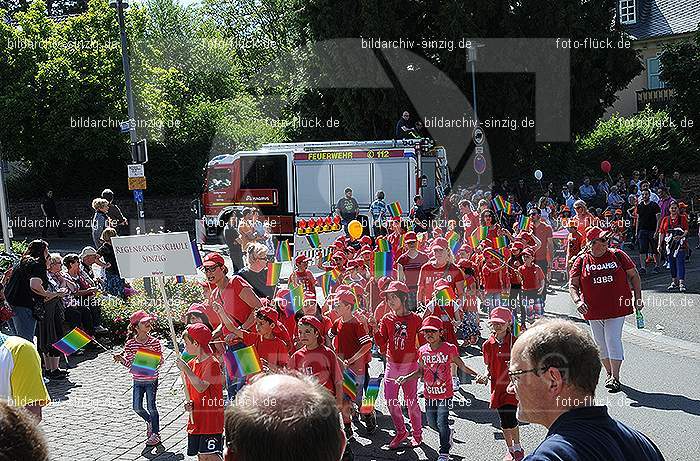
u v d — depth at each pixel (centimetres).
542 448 250
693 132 3381
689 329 1171
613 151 3772
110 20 2897
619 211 2214
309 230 2198
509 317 630
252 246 804
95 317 1127
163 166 3375
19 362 418
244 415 205
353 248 1251
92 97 2909
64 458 678
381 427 775
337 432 210
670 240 1520
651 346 1075
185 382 599
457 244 1356
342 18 2822
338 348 738
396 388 705
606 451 247
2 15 3086
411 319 705
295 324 760
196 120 3125
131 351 722
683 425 729
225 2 3450
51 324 946
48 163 3209
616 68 3269
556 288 1692
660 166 3753
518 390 277
